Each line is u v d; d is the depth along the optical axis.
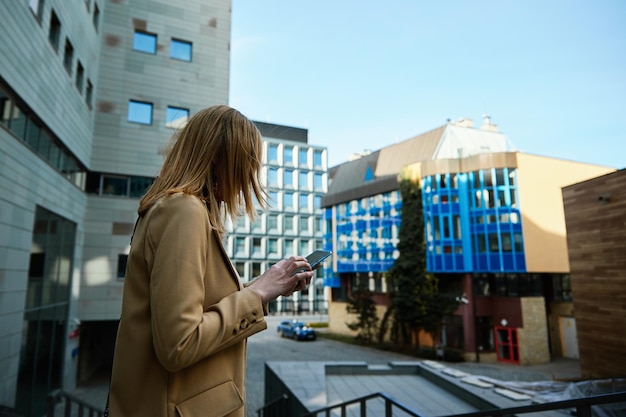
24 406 10.98
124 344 0.86
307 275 1.02
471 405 9.84
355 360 25.39
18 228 10.31
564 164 29.08
